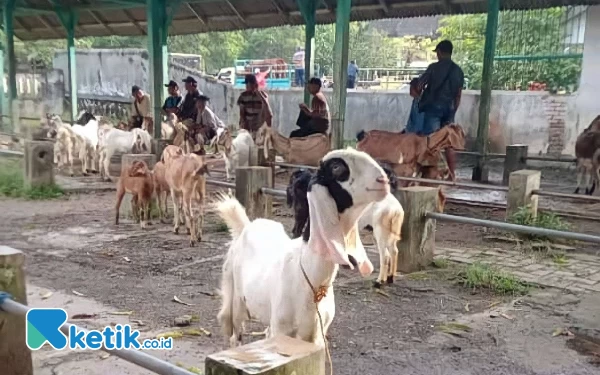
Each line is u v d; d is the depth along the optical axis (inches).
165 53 593.3
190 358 177.2
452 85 400.2
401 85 908.6
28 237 323.9
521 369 175.0
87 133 542.0
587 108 595.8
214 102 916.0
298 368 89.9
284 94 810.2
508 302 230.2
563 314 217.6
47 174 447.2
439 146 375.9
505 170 484.7
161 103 565.0
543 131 625.9
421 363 178.1
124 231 338.3
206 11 655.1
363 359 180.1
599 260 288.2
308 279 125.8
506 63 678.5
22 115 834.2
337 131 403.9
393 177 175.9
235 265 156.9
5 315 138.9
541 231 227.1
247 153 500.7
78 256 287.4
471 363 178.5
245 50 1363.2
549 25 636.1
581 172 454.0
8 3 686.5
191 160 307.1
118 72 975.0
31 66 993.5
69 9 741.3
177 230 333.1
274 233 156.6
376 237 243.8
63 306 219.8
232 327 162.6
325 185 119.4
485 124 514.6
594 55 588.4
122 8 675.4
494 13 502.3
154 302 225.8
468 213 386.3
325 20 629.9
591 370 174.6
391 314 216.5
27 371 144.7
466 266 273.0
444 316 215.0
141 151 515.5
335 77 399.2
